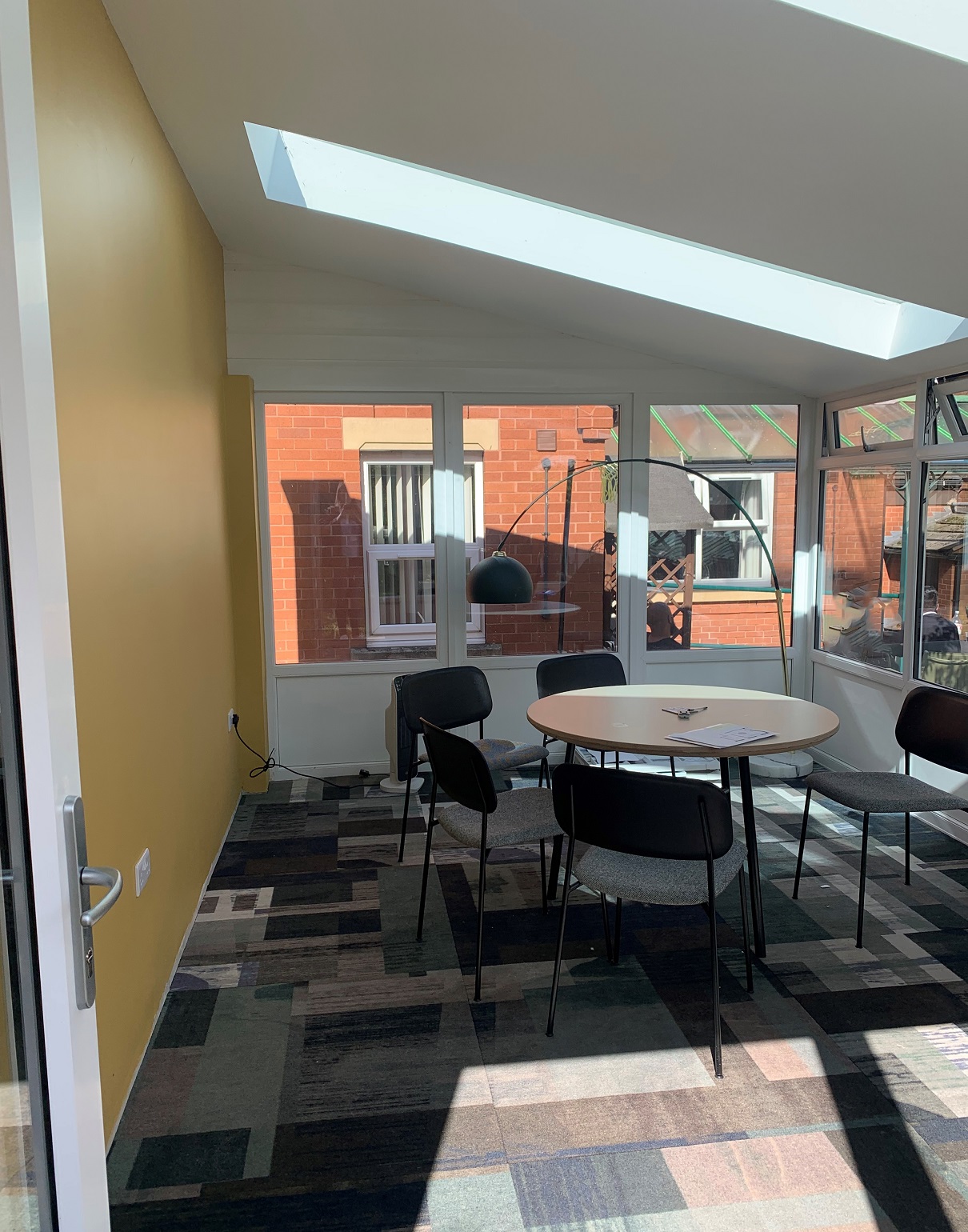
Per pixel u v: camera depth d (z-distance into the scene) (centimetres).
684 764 552
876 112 222
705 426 555
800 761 536
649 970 309
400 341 525
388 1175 216
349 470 534
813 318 426
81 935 123
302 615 542
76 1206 124
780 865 398
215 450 448
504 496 547
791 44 204
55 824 118
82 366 220
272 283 512
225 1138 229
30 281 114
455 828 314
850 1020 277
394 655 550
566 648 563
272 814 479
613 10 206
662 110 246
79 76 226
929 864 397
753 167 267
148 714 281
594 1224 200
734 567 569
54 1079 122
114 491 247
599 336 525
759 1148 223
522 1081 250
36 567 114
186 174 378
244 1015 285
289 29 249
